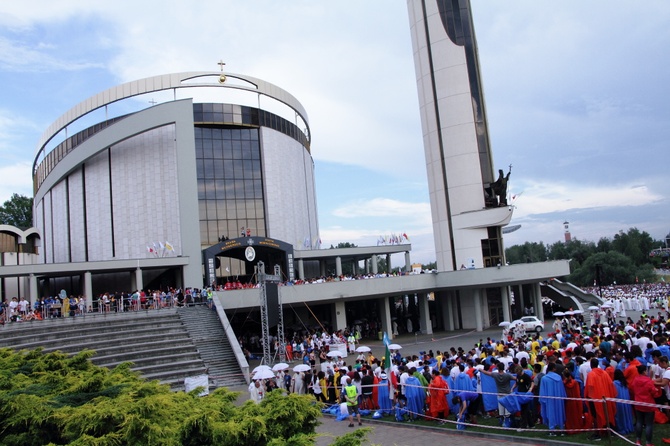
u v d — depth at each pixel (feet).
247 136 196.24
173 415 30.30
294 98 222.07
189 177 164.96
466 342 132.26
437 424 53.72
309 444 26.02
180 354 94.48
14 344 89.76
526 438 44.96
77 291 174.40
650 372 47.34
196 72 193.47
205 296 128.06
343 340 131.85
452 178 176.96
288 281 150.82
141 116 172.04
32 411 30.04
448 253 177.88
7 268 134.21
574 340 68.49
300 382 69.92
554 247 528.22
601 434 43.29
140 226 173.27
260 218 191.83
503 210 168.14
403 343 140.77
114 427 27.14
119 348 92.58
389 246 200.44
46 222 211.00
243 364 93.35
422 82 187.21
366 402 62.69
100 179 182.19
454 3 179.73
